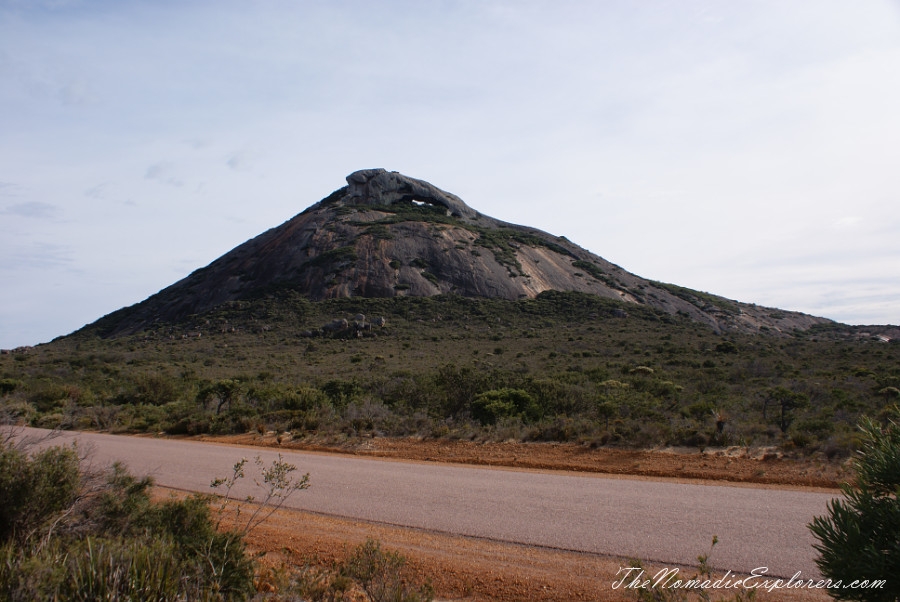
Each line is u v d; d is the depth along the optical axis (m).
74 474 6.25
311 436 16.58
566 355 47.41
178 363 51.62
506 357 46.78
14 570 4.18
